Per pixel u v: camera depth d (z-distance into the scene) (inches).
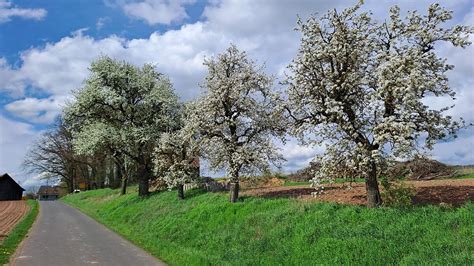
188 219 864.9
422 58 585.6
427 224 450.9
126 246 759.1
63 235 935.0
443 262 366.3
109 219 1310.3
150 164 1519.4
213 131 979.9
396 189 617.0
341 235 503.2
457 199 601.3
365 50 642.2
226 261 559.5
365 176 628.7
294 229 581.6
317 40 658.2
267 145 954.7
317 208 628.7
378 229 485.7
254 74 976.3
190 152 1202.0
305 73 673.6
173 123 1485.0
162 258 626.2
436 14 606.5
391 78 576.7
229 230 721.0
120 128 1553.9
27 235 928.3
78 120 1678.2
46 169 3597.4
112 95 1509.6
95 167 3235.7
